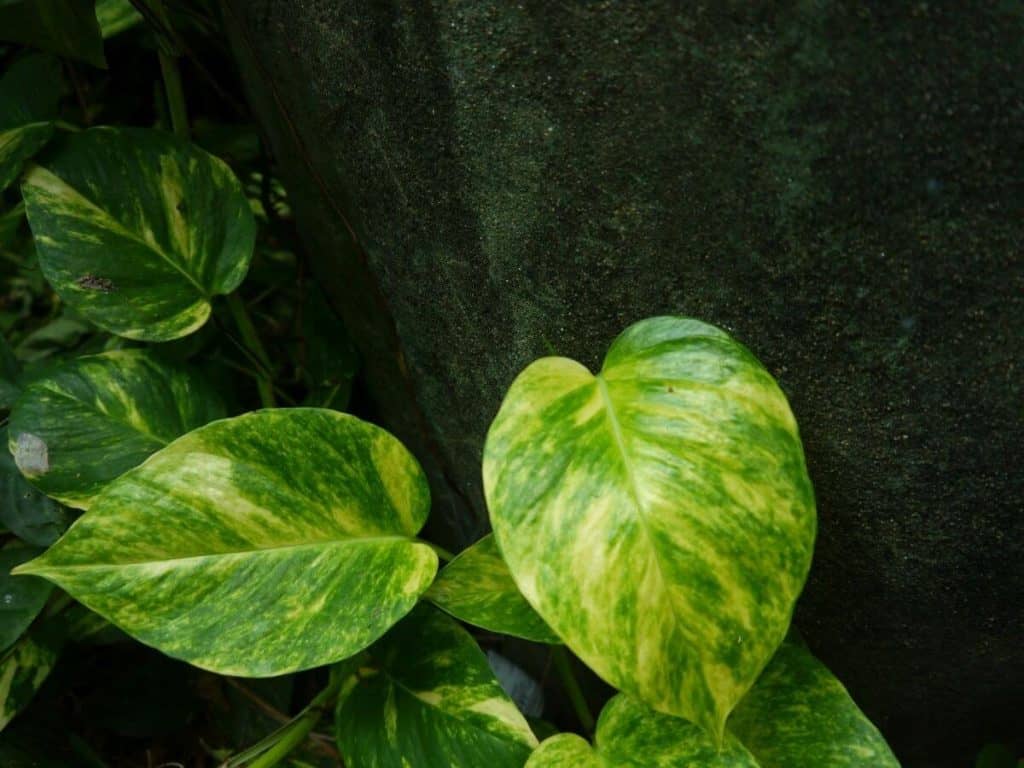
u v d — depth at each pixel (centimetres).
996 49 33
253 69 50
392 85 42
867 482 42
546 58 38
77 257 50
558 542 36
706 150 37
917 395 40
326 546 43
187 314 51
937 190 35
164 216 51
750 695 43
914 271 37
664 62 36
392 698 47
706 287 41
